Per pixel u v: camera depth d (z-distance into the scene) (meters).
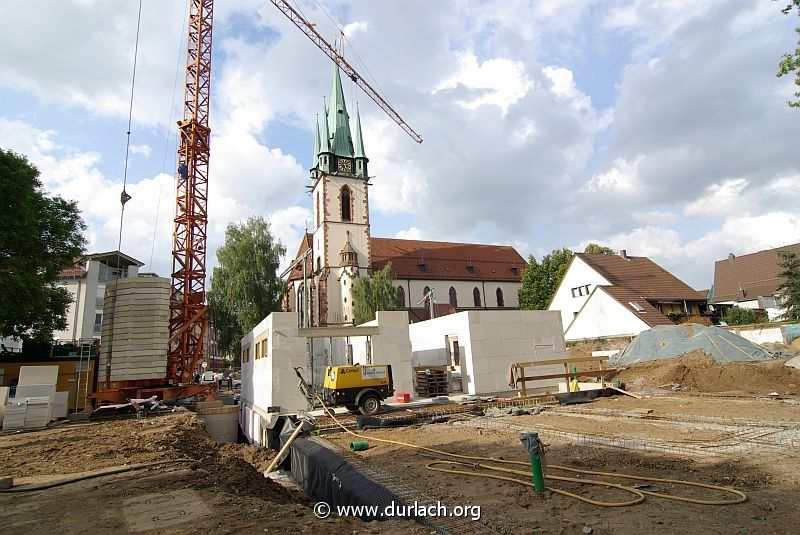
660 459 8.89
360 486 8.22
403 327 23.50
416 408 18.53
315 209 62.56
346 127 63.31
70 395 31.95
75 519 6.38
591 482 7.53
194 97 40.91
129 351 27.70
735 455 8.91
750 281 52.03
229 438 27.08
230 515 6.36
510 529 5.78
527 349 25.73
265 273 53.53
